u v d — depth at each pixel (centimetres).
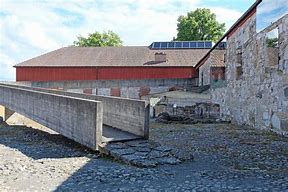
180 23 5369
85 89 3544
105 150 878
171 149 872
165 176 653
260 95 1429
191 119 2009
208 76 2962
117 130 1098
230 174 662
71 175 671
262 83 1405
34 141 1244
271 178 629
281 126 1231
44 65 3772
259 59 1435
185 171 693
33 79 3781
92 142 938
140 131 998
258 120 1462
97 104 916
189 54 4062
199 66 3481
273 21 1277
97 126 918
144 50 4206
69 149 1038
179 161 773
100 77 3788
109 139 945
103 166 757
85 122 982
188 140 1147
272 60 1291
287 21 1150
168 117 2005
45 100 1294
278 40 1230
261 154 875
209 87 2681
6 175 678
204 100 2555
